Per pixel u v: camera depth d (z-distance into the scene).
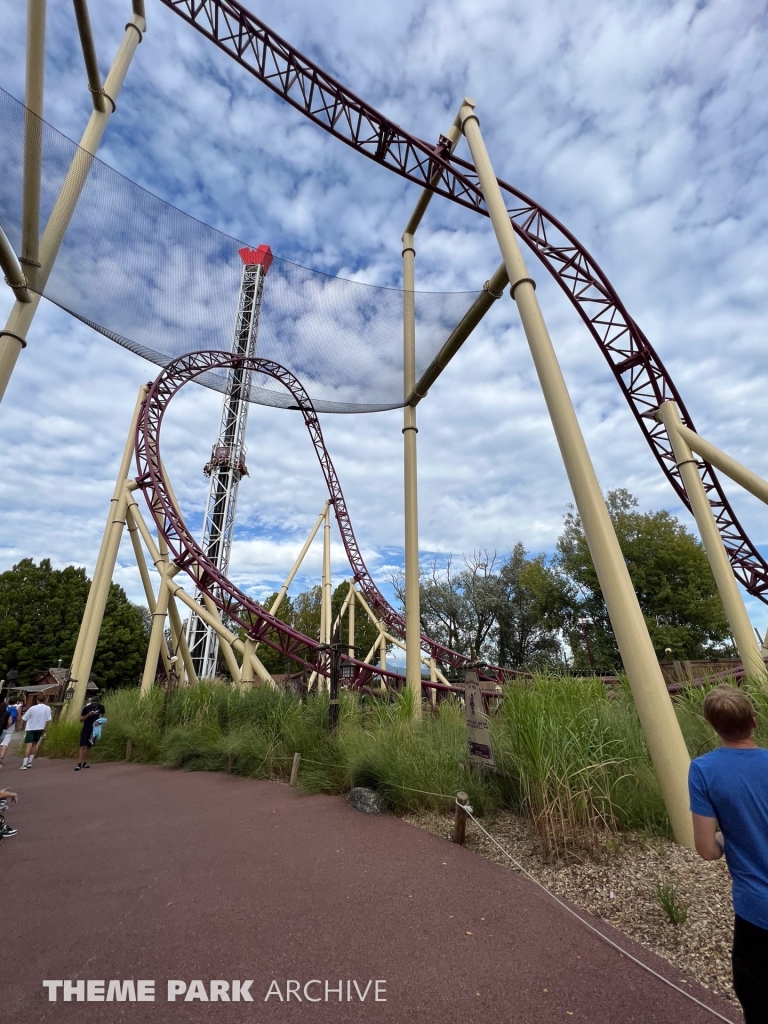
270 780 7.54
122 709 12.20
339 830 4.95
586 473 5.21
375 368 10.78
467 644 34.50
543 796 4.16
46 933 3.13
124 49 7.92
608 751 4.79
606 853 3.90
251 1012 2.34
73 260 6.56
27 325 5.97
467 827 4.76
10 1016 2.35
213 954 2.83
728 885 3.24
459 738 6.31
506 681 6.51
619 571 4.82
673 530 28.41
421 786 5.48
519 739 4.77
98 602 15.13
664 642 25.06
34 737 10.75
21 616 35.19
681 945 2.70
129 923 3.22
